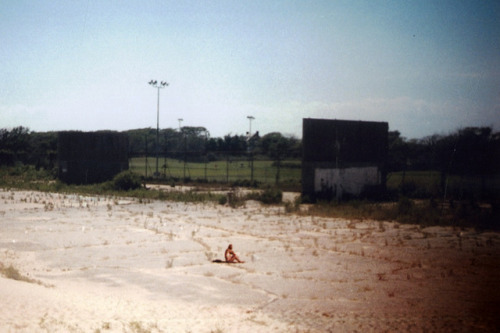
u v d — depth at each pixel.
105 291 12.28
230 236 20.83
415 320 10.00
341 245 18.69
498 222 23.78
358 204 33.06
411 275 14.05
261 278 13.73
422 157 52.78
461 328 9.45
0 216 27.02
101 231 22.00
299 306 11.16
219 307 11.07
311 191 36.88
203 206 32.97
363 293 12.21
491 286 12.77
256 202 35.19
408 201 29.80
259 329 9.39
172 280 13.51
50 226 23.42
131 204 34.09
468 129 40.12
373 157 40.34
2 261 15.57
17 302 9.72
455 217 25.28
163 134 112.94
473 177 40.53
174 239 20.03
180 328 9.27
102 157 54.19
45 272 14.32
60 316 9.24
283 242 19.34
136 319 9.70
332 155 38.00
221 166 86.12
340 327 9.59
